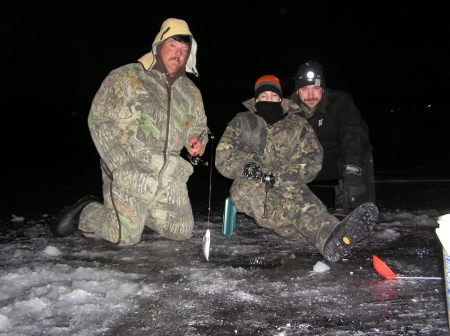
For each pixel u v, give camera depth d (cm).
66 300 262
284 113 404
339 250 327
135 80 361
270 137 394
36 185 859
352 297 271
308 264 339
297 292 280
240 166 387
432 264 335
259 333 228
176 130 370
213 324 237
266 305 260
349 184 441
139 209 358
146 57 379
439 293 275
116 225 356
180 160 374
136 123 356
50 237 421
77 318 241
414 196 692
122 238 359
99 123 361
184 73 393
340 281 300
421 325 233
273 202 366
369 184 490
